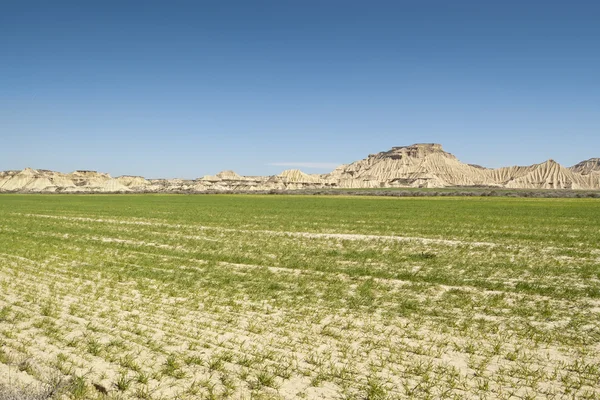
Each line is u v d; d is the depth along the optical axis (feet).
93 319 38.93
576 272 58.49
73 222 132.77
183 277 55.67
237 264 64.80
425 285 51.29
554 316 40.14
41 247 80.28
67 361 30.04
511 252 74.69
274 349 32.40
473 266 62.08
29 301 44.60
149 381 27.37
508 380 27.63
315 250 76.95
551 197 360.07
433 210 187.83
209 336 34.88
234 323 37.93
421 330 36.37
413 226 118.11
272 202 270.87
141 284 51.85
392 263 65.05
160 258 69.10
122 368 29.01
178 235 99.25
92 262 65.72
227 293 47.96
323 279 54.54
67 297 46.19
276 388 26.53
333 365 29.48
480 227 115.24
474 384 27.12
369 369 29.07
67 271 59.16
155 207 215.10
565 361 30.50
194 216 154.10
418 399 25.27
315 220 136.46
